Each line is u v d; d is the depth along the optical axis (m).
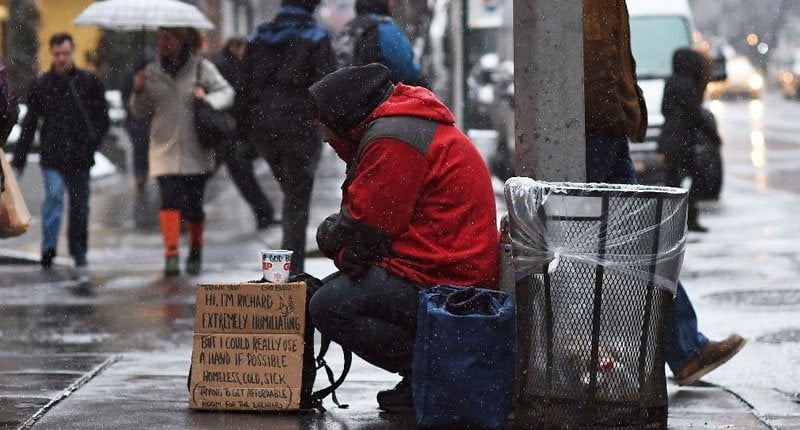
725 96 129.88
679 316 15.06
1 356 17.36
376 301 13.09
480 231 13.12
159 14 27.58
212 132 26.41
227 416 13.41
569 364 12.05
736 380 16.22
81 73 27.56
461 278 13.09
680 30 44.31
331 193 43.62
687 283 23.88
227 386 13.59
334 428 12.92
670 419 13.51
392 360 13.26
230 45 33.88
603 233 11.88
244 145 33.44
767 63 190.00
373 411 13.73
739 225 33.44
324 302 13.15
